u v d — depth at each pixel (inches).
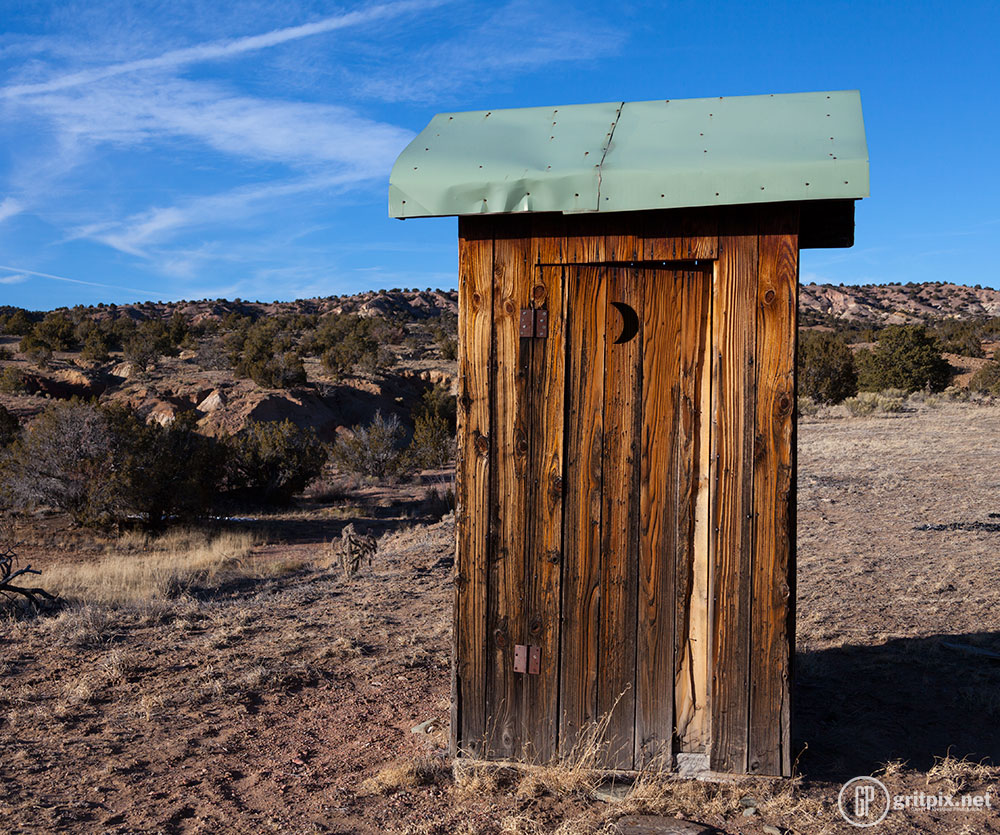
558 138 151.1
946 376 1656.0
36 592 340.5
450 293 5772.6
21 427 1051.3
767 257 139.6
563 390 148.6
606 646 148.3
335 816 138.1
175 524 695.7
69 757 167.3
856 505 504.1
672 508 145.7
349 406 1659.7
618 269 146.9
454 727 155.6
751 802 137.1
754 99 154.3
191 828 134.4
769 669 141.1
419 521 735.7
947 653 223.9
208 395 1509.6
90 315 4269.2
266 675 220.8
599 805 139.6
